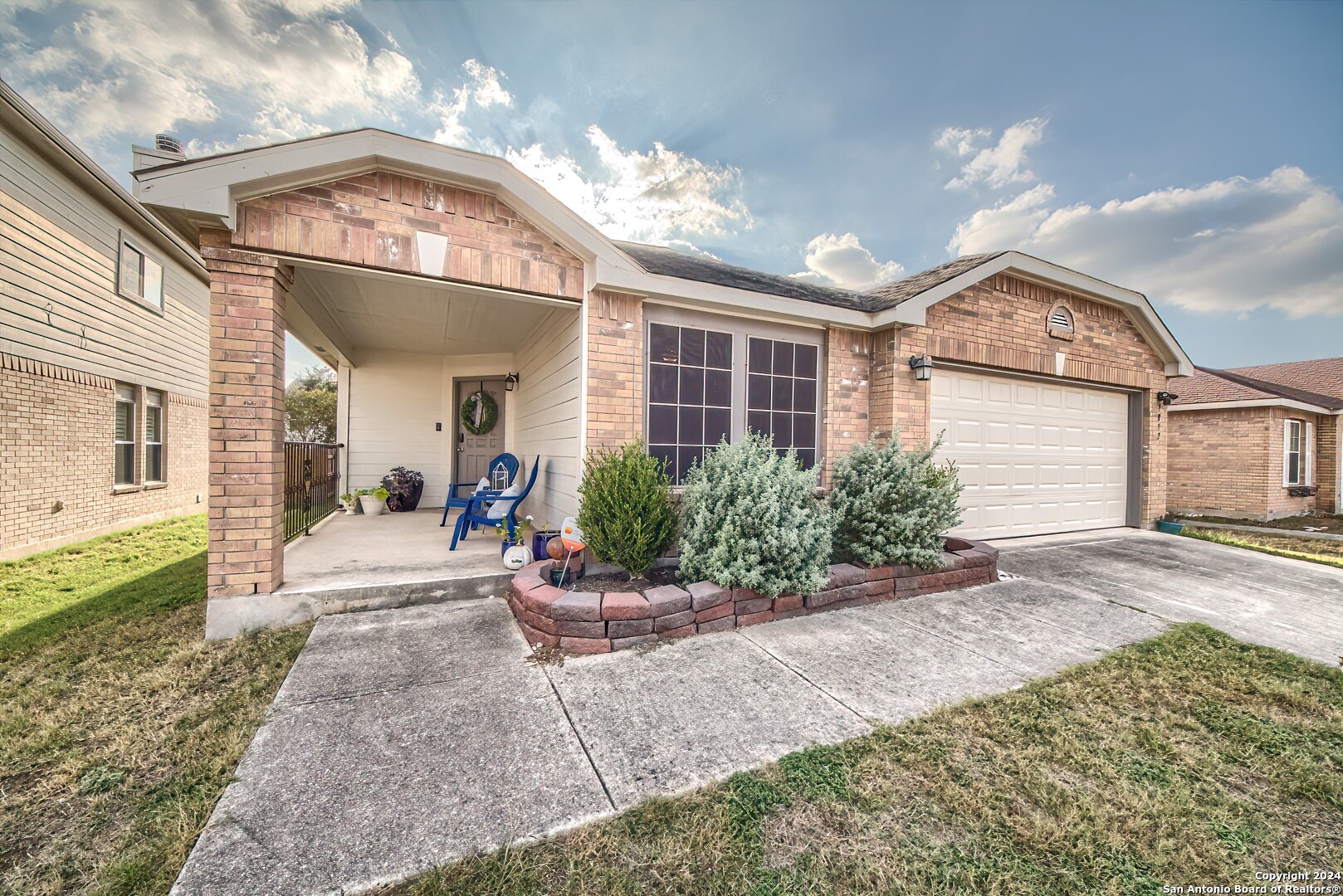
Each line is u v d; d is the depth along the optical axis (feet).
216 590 11.16
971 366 20.84
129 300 25.91
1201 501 37.83
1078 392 24.62
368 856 5.31
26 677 9.25
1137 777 6.89
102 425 24.03
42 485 20.72
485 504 20.62
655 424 15.97
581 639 10.54
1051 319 22.58
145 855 5.31
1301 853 5.64
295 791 6.30
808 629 12.07
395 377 28.68
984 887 5.08
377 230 12.26
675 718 8.08
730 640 11.29
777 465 13.58
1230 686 9.53
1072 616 13.37
